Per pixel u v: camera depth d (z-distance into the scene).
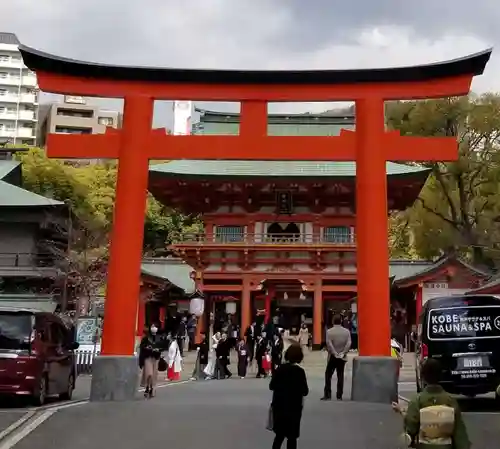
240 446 10.81
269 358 30.84
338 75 18.62
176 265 60.94
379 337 17.64
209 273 45.50
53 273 42.12
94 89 18.73
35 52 18.38
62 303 41.47
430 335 16.03
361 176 18.38
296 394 9.30
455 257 43.94
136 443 11.05
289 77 18.66
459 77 18.50
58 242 44.94
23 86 106.44
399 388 24.56
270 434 11.88
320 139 18.64
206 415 14.20
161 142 18.53
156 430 12.31
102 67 18.53
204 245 45.25
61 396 19.41
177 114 123.19
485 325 15.98
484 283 40.81
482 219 49.12
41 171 61.56
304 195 45.56
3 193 45.31
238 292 47.50
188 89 18.84
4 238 44.72
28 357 16.55
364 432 12.23
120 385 17.27
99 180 75.69
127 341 17.62
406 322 50.16
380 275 17.92
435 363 6.61
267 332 31.12
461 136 46.06
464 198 48.09
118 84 18.81
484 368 15.70
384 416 14.17
